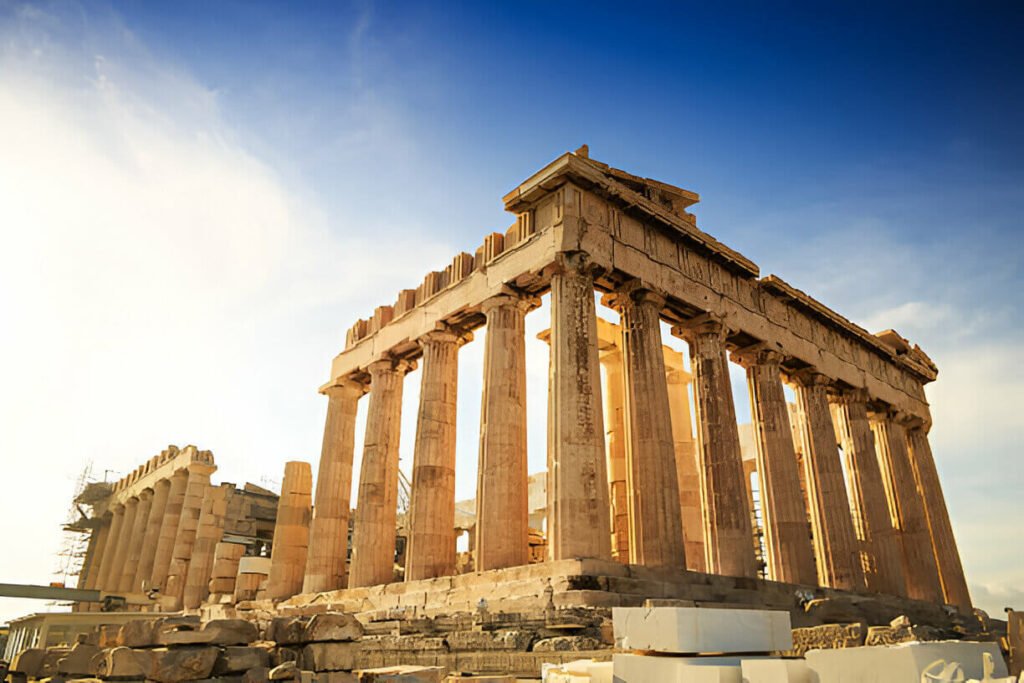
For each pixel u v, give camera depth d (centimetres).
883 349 3406
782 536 2512
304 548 3116
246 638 1144
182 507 4328
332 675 1012
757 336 2692
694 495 2994
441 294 2689
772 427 2650
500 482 2094
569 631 1334
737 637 798
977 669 704
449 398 2597
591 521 1827
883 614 2039
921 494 3512
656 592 1759
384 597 2217
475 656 1312
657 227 2434
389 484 2802
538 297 2438
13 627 3619
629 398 2217
